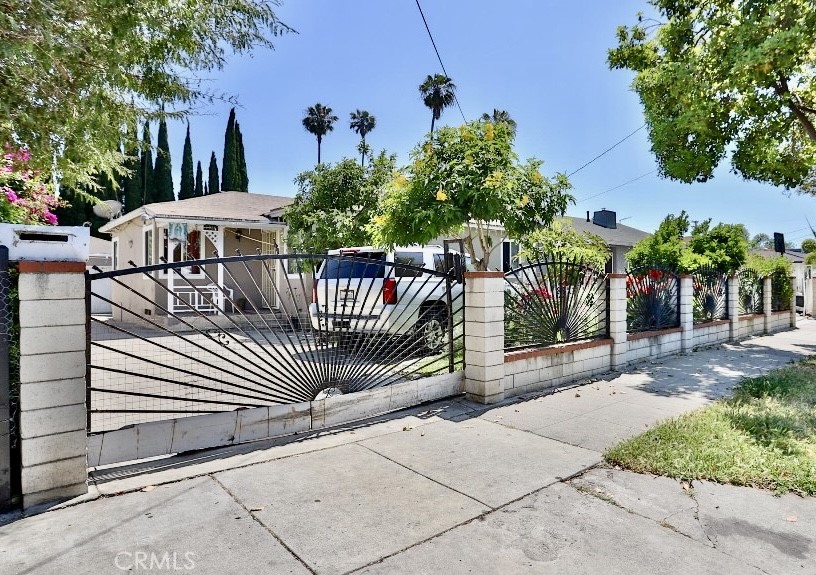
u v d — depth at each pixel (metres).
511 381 5.72
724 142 8.95
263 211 15.16
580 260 8.07
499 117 29.50
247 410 4.07
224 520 2.79
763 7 6.90
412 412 5.06
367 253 8.12
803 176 9.54
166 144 33.03
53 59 3.45
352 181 12.27
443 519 2.83
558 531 2.71
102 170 5.39
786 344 10.54
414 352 5.62
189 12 4.33
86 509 2.89
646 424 4.70
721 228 11.48
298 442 4.12
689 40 8.45
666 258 10.87
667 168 9.45
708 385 6.44
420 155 7.68
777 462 3.63
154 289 13.16
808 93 8.61
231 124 36.06
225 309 13.55
